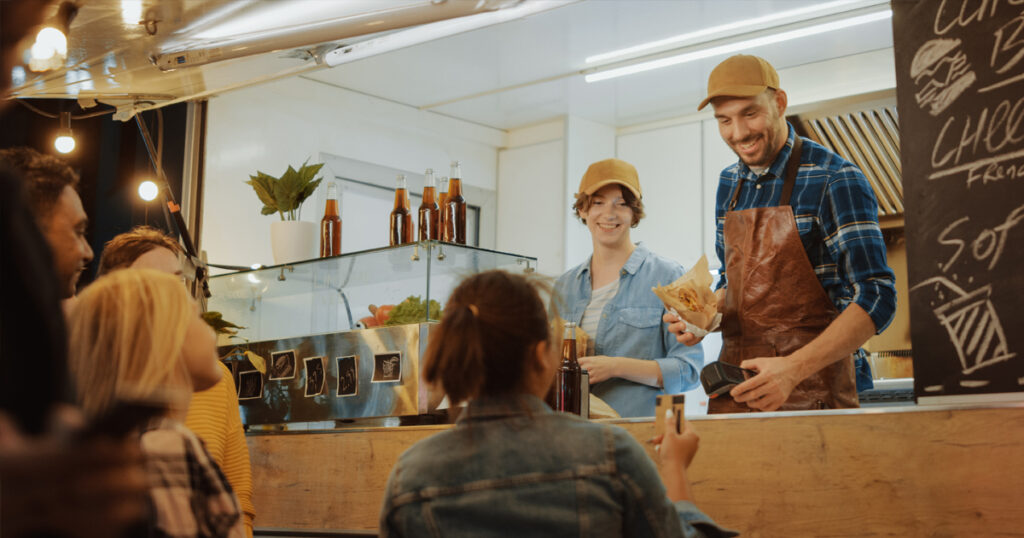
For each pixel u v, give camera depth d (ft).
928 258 5.26
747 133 7.24
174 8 7.97
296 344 8.16
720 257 8.10
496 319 3.64
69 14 7.22
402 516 3.55
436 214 8.43
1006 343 4.81
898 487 4.66
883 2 11.12
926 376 5.17
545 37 12.12
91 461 1.47
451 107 14.87
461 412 3.77
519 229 15.61
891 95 12.50
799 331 6.91
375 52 8.94
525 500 3.41
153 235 6.00
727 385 6.04
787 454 5.04
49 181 4.78
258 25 8.39
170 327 3.57
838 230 6.86
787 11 11.48
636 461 3.49
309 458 7.47
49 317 2.06
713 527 3.62
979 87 5.16
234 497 3.60
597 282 8.77
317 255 13.42
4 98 2.20
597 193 8.61
